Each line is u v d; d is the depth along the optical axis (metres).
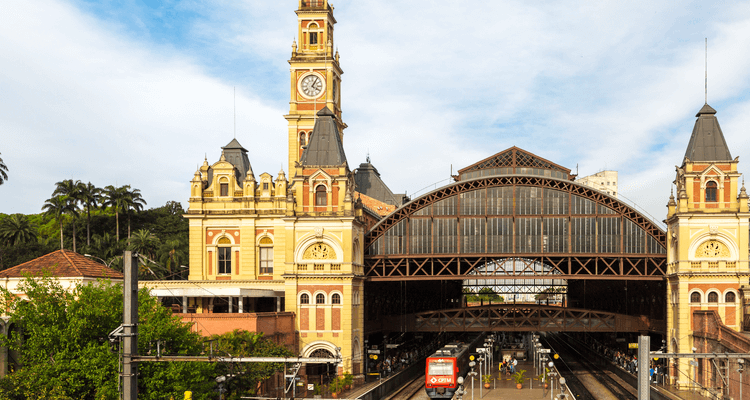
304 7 104.00
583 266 77.88
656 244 77.56
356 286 77.50
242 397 51.06
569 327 85.88
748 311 68.69
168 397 41.41
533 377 84.56
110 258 124.38
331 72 102.56
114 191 138.12
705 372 67.19
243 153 91.81
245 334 58.44
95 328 42.12
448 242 79.81
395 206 116.31
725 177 73.25
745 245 71.88
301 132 101.88
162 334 42.00
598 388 77.06
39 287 43.44
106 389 39.00
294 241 75.75
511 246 79.06
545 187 79.56
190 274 82.94
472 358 66.88
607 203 78.44
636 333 94.44
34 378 40.19
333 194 76.62
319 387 68.56
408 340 117.75
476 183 80.19
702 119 75.62
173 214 157.88
